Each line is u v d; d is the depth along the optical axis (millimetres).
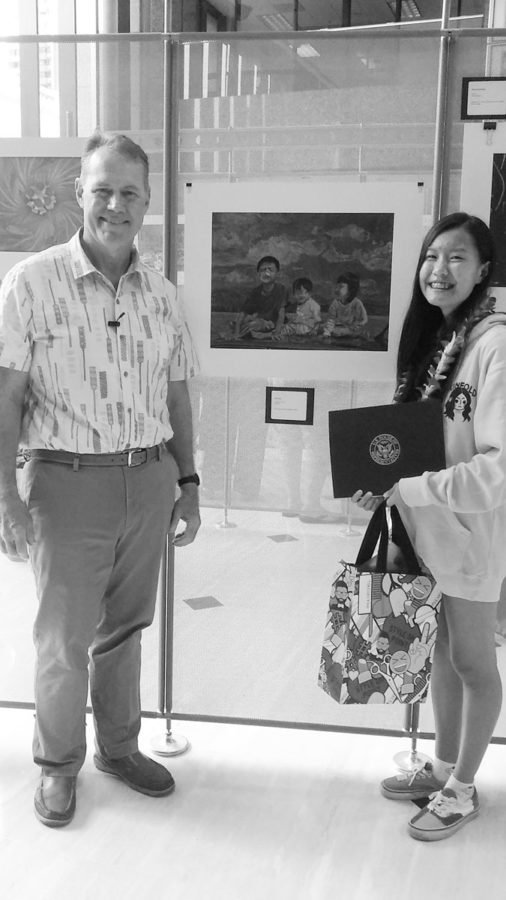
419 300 2320
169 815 2328
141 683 2922
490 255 2189
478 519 2145
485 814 2365
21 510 2150
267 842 2209
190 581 2768
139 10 4172
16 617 2875
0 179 2566
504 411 2025
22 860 2109
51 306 2148
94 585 2232
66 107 2564
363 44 2402
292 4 6348
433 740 2760
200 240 2547
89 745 2738
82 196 2270
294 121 2465
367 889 2020
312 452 2656
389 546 2367
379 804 2404
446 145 2412
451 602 2225
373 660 2221
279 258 2525
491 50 2342
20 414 2199
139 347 2242
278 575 2783
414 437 2170
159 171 2561
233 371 2600
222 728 2867
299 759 2658
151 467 2295
